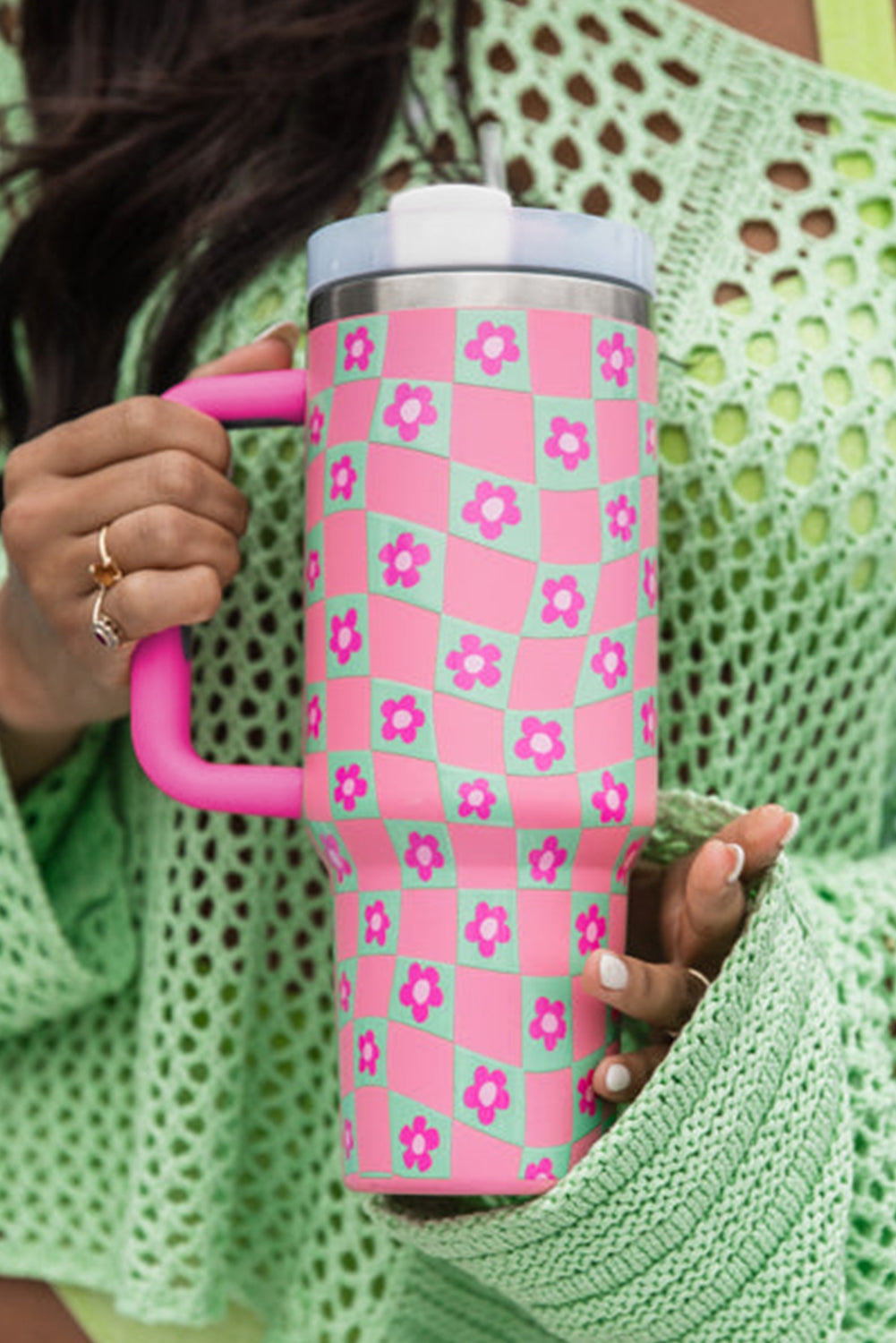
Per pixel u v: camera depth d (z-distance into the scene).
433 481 0.63
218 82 0.88
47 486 0.74
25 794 0.93
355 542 0.65
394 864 0.65
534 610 0.63
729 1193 0.69
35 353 0.93
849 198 0.93
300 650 0.88
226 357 0.76
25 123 0.98
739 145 0.93
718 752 0.90
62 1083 0.96
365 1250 0.89
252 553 0.87
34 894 0.88
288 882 0.90
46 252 0.91
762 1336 0.72
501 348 0.63
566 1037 0.65
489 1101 0.64
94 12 0.93
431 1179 0.65
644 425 0.66
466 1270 0.73
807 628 0.90
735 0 0.99
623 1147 0.65
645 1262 0.69
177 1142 0.90
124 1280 0.91
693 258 0.89
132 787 0.93
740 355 0.87
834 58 0.99
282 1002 0.92
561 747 0.64
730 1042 0.66
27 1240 0.97
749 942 0.65
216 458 0.72
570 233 0.64
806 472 0.88
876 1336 0.83
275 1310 0.95
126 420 0.71
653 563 0.67
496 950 0.64
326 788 0.66
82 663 0.75
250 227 0.87
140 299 0.91
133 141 0.88
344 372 0.65
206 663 0.90
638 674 0.66
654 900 0.76
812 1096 0.71
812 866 0.91
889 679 0.94
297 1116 0.93
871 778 0.96
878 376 0.90
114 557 0.70
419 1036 0.65
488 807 0.63
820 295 0.90
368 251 0.64
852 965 0.84
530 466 0.63
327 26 0.86
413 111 0.90
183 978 0.89
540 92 0.91
